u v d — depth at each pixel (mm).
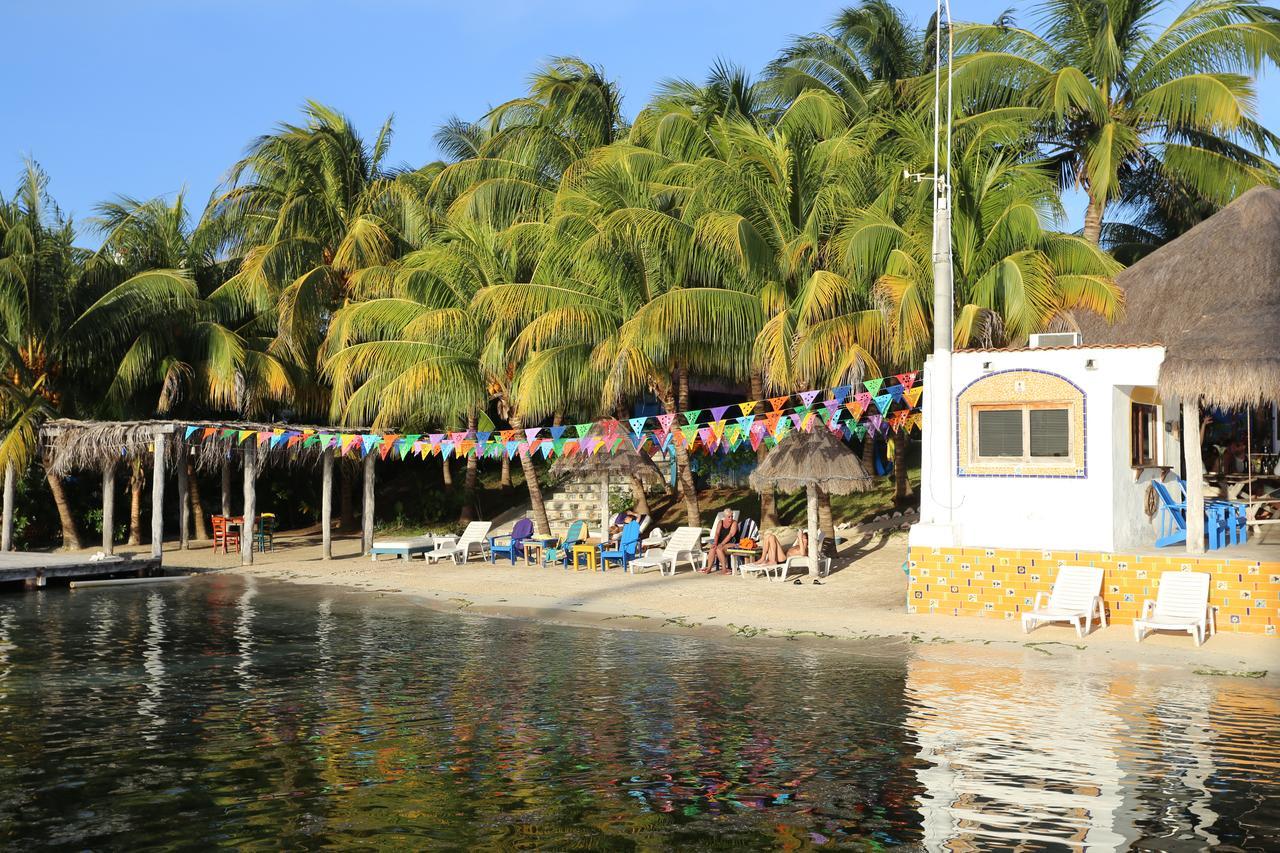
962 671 13164
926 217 21688
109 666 13797
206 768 9203
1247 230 19094
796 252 22422
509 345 27188
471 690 12211
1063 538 16656
